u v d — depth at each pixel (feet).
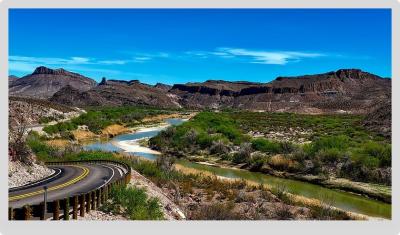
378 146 139.03
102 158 146.10
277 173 146.10
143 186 84.48
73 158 145.59
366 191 118.32
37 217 51.49
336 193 120.88
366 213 97.66
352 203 108.99
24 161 90.07
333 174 134.41
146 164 124.47
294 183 134.21
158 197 78.79
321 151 145.48
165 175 113.80
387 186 121.08
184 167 156.66
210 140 199.82
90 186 78.07
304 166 142.61
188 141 209.56
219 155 184.03
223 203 86.38
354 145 163.43
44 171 95.20
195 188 104.37
